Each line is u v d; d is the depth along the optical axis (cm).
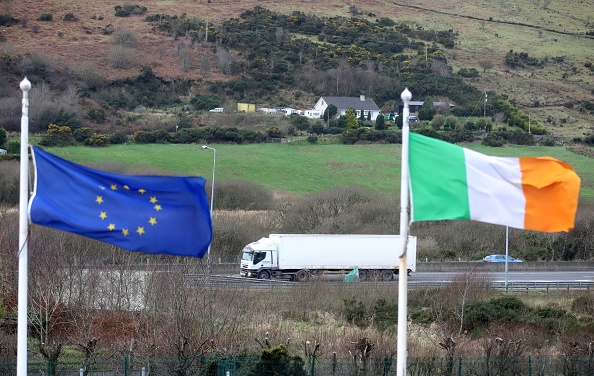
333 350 6519
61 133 19538
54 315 6944
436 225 14162
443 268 11675
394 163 19512
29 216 3356
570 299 9431
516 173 3472
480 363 6116
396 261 10944
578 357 6203
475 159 3481
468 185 3459
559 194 3450
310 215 14375
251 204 15288
